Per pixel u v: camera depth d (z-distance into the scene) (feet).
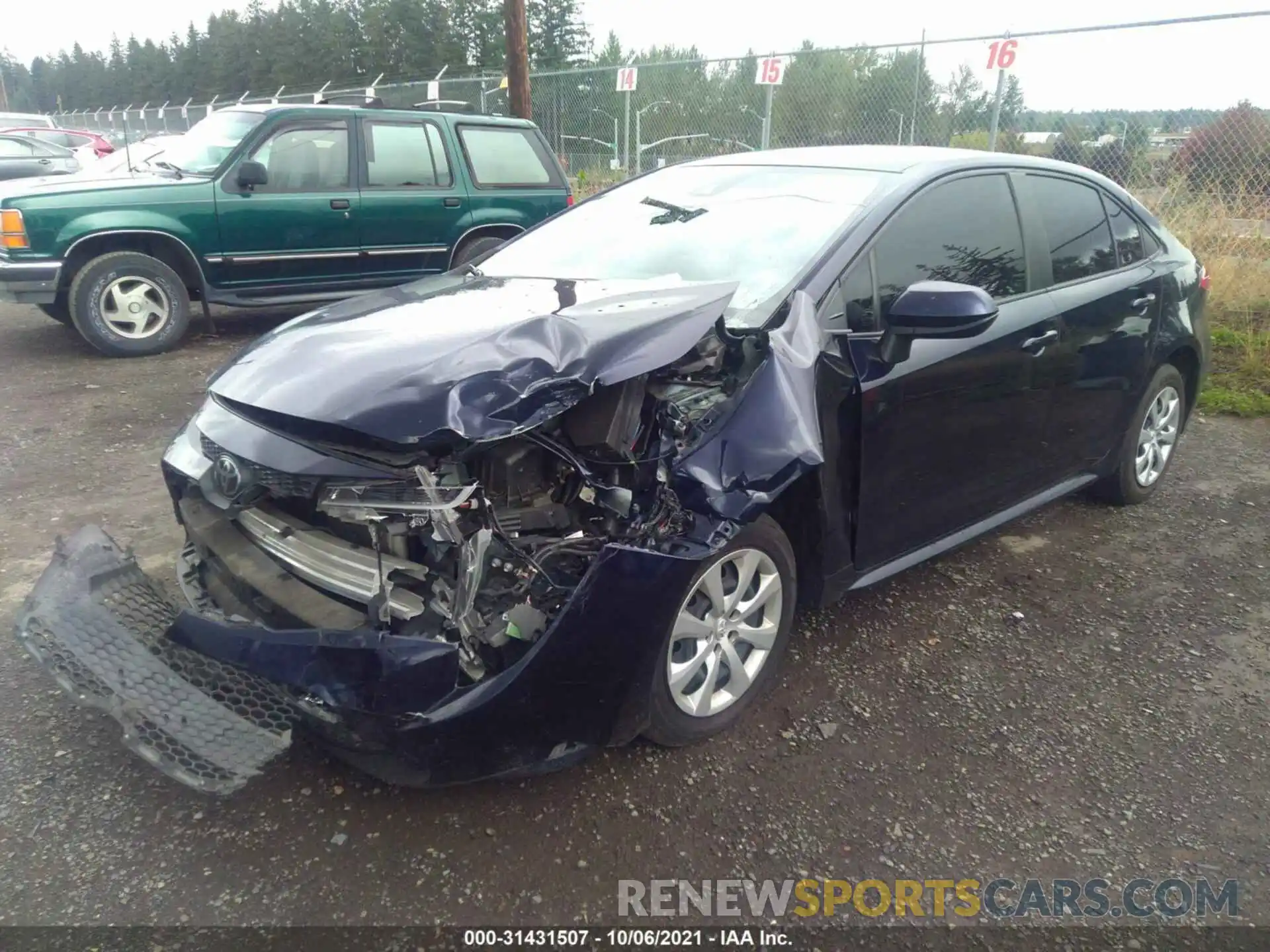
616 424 7.89
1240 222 26.86
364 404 7.23
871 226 10.32
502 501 7.76
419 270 27.22
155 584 8.64
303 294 25.81
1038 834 8.21
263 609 7.95
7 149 53.52
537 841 7.93
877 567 10.71
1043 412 12.23
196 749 7.11
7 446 17.07
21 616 7.82
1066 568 13.28
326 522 8.05
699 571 8.29
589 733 7.91
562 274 11.41
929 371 10.24
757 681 9.63
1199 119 27.58
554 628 7.32
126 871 7.48
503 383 7.39
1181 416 15.79
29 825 7.92
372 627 7.26
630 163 41.55
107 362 23.54
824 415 9.24
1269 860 8.00
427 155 26.91
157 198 23.29
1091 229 13.35
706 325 8.36
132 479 15.58
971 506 11.76
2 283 22.44
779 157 12.80
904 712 9.87
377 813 8.18
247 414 8.06
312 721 7.29
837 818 8.32
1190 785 8.89
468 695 7.20
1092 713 9.95
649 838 8.01
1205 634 11.59
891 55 32.71
